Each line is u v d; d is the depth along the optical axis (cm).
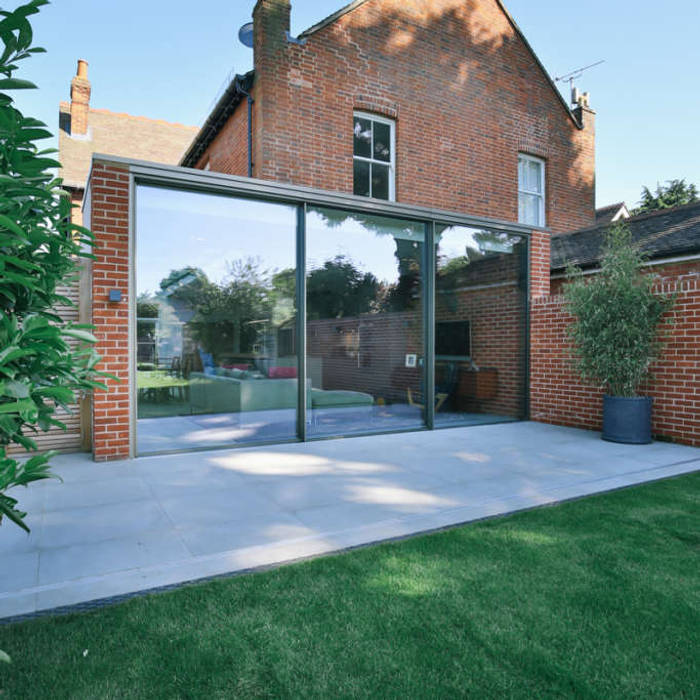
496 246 783
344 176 895
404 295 713
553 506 382
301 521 347
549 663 196
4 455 131
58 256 159
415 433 691
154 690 180
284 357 630
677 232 814
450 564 279
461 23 1026
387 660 197
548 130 1146
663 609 234
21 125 142
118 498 397
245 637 211
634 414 604
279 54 845
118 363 522
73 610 233
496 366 779
